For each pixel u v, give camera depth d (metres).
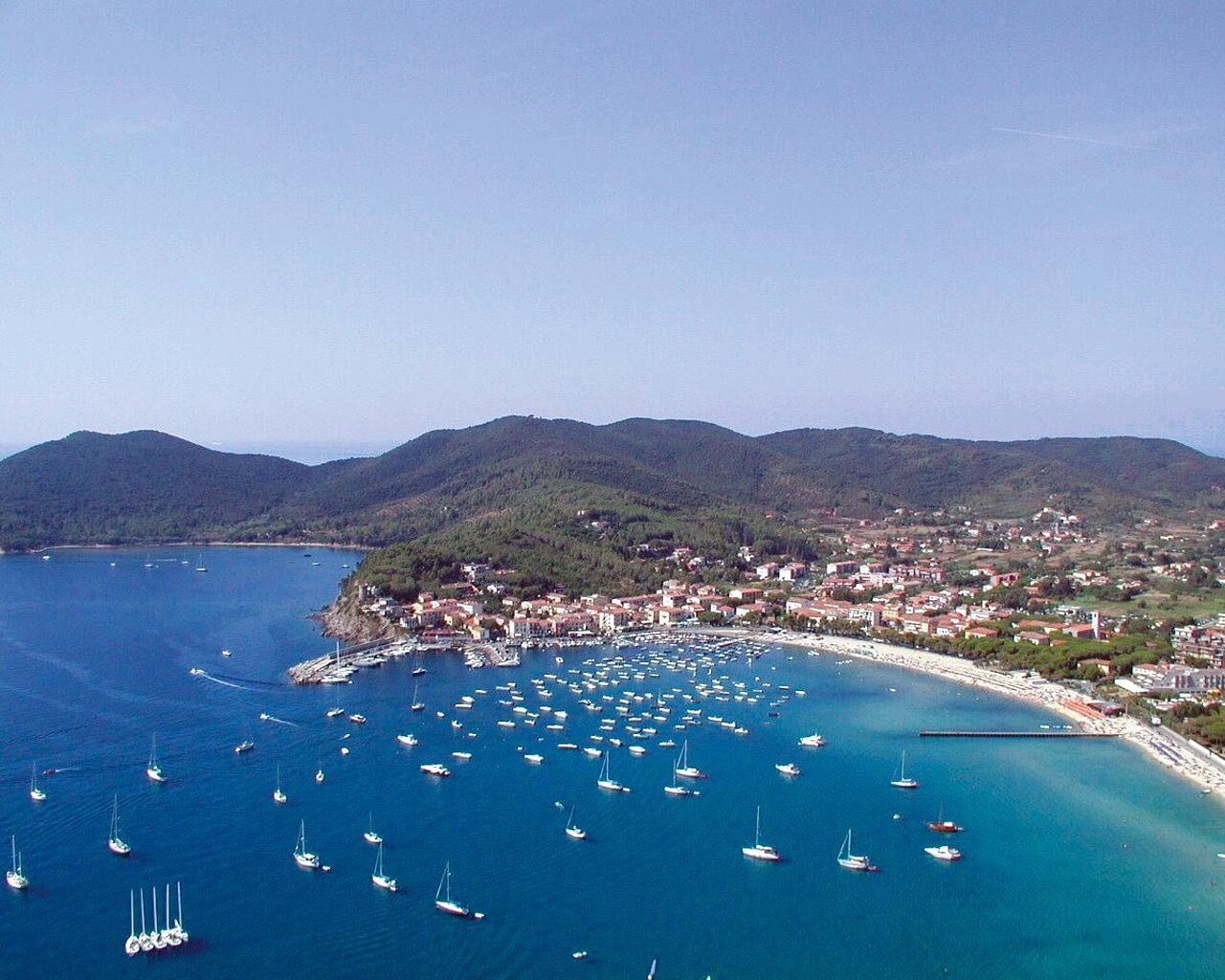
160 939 195.62
